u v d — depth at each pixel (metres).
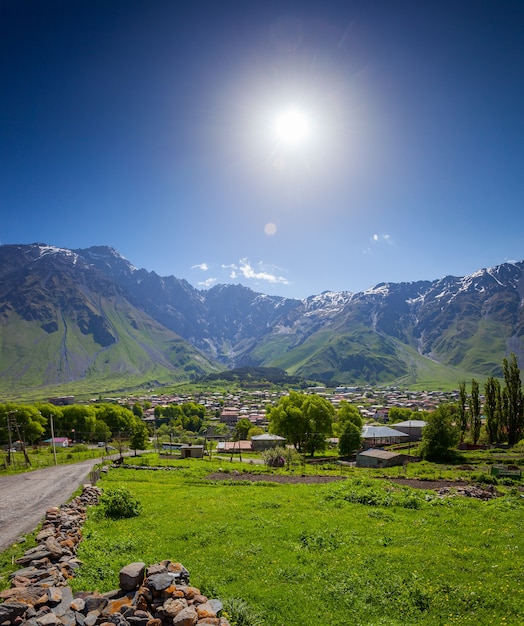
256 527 26.03
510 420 98.62
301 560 20.05
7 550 20.69
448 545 22.16
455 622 14.46
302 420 98.81
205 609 13.19
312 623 14.46
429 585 16.95
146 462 75.19
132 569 14.80
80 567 18.31
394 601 15.87
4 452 98.19
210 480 51.75
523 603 15.53
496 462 74.31
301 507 32.44
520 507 32.34
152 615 12.97
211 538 23.69
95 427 153.25
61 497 36.34
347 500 34.50
